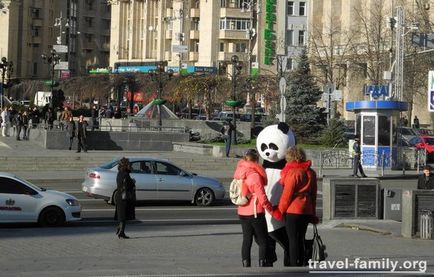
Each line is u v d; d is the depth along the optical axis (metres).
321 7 103.62
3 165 42.66
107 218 24.56
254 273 12.15
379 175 43.25
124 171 19.23
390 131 45.84
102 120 68.31
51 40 147.00
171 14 124.31
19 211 21.83
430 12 78.25
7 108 64.38
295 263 12.80
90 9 156.50
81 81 103.69
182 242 18.55
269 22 103.12
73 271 12.95
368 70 82.88
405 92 73.19
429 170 22.95
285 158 13.09
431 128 80.31
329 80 82.00
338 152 48.59
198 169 46.03
